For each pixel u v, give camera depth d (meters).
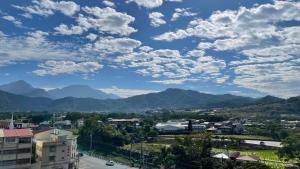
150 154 177.75
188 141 166.50
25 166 125.75
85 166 168.75
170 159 159.88
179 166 158.00
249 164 122.25
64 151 139.12
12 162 122.62
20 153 124.75
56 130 154.75
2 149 120.31
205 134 166.00
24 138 125.81
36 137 144.25
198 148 156.75
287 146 171.50
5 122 197.00
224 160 145.25
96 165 173.50
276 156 178.88
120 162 186.00
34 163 130.12
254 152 192.88
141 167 168.38
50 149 134.38
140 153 188.38
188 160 156.25
